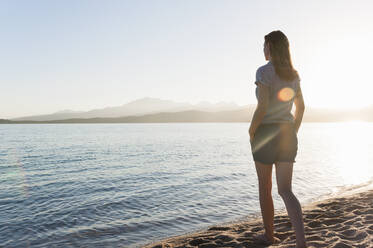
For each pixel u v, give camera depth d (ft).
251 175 43.16
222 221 19.94
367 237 9.71
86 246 15.83
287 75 7.13
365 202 17.71
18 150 103.71
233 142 147.02
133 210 23.56
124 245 15.83
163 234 17.49
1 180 40.65
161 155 80.74
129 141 157.99
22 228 18.94
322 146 111.96
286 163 7.34
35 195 30.19
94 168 55.11
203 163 60.59
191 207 24.11
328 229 11.37
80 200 27.78
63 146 124.06
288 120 7.43
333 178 38.93
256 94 7.55
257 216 20.85
